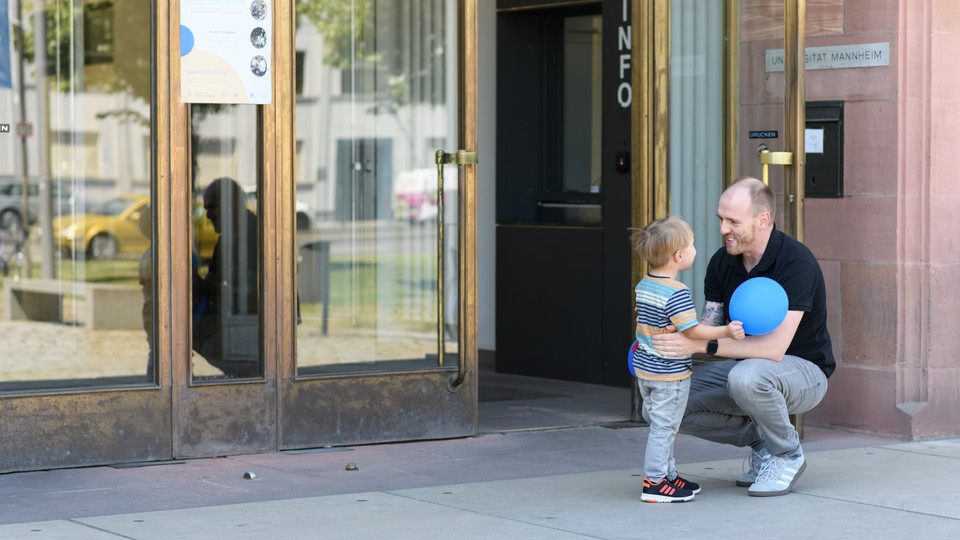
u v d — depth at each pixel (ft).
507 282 29.43
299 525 14.73
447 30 21.20
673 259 15.49
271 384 19.33
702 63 22.90
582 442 20.81
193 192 18.83
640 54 22.70
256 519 15.02
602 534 14.38
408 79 21.03
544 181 29.37
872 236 21.54
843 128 21.81
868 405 21.70
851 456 19.72
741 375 15.78
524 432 21.70
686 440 20.89
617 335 27.27
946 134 21.50
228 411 18.99
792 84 21.04
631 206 24.85
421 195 21.18
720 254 17.15
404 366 20.81
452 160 20.76
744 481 17.10
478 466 18.66
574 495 16.52
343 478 17.63
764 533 14.47
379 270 20.70
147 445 18.40
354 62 20.59
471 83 20.84
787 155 21.07
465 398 21.03
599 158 28.32
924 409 21.34
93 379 18.33
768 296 15.55
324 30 20.31
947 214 21.59
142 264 18.44
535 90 29.25
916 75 21.21
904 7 21.11
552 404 24.99
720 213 16.40
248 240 19.22
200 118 18.89
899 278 21.27
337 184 20.42
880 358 21.53
